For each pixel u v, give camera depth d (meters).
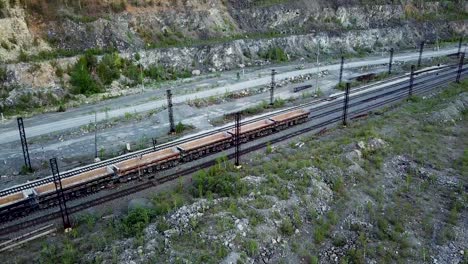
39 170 41.19
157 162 39.53
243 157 43.19
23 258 27.19
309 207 32.47
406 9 122.00
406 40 114.56
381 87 72.19
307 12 106.62
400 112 57.53
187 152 41.81
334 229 31.12
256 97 66.94
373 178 38.69
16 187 36.09
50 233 30.20
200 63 81.19
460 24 125.50
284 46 94.38
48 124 53.06
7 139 48.06
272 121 50.56
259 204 31.31
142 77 70.88
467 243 30.48
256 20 99.19
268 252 27.55
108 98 63.84
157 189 36.59
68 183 35.03
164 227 28.77
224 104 63.28
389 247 29.64
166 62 76.94
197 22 88.44
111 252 26.38
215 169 38.03
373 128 50.25
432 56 100.75
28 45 65.00
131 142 48.12
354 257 28.30
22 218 32.22
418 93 68.06
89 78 64.88
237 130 39.75
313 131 51.38
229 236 27.33
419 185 38.28
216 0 95.56
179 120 55.72
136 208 31.44
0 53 60.50
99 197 35.31
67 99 61.66
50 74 62.25
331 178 36.78
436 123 53.81
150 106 60.56
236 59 85.69
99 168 37.94
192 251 25.98
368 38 108.56
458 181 38.91
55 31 69.31
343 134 48.97
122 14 78.62
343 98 66.00
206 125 53.94
